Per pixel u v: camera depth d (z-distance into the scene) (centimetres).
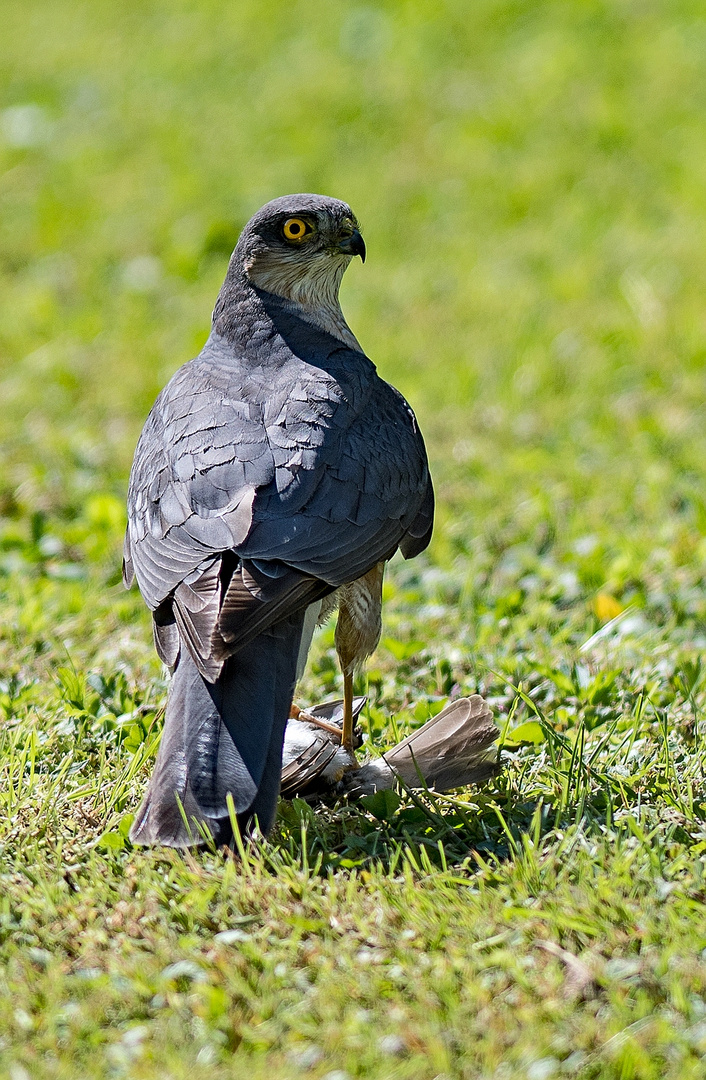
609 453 1565
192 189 2516
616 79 2845
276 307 991
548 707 980
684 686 983
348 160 2620
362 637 922
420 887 730
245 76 3048
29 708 964
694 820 794
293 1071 584
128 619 1165
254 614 755
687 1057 589
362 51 3106
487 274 2184
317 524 820
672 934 668
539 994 633
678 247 2211
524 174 2506
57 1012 629
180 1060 588
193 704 757
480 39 3078
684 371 1802
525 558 1284
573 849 757
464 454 1584
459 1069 588
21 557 1327
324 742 871
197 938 681
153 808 736
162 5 3491
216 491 823
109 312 2112
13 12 3559
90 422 1717
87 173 2641
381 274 2198
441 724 877
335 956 668
